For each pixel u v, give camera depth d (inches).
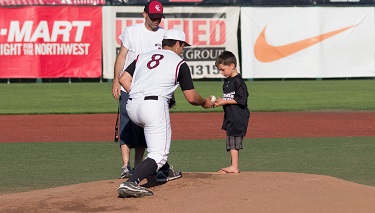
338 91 2596.0
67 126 1605.6
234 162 853.2
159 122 725.9
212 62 2918.3
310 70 2962.6
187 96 740.7
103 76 2859.3
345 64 2979.8
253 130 1503.4
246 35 2930.6
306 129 1518.2
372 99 2282.2
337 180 780.6
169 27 2891.2
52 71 2819.9
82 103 2196.1
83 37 2829.7
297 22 2947.8
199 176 794.2
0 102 2235.5
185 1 2891.2
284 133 1449.3
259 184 745.0
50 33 2810.0
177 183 756.6
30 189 887.1
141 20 2864.2
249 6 2928.2
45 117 1814.7
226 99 850.8
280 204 676.7
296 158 1122.7
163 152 729.0
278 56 2950.3
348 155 1154.0
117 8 2844.5
